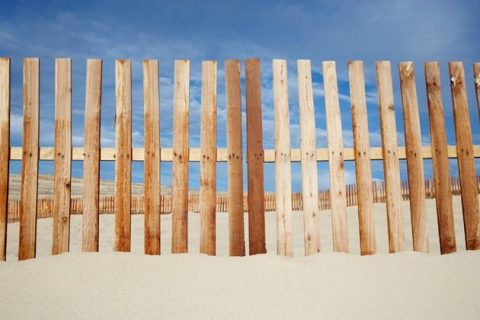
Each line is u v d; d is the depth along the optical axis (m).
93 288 2.91
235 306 2.68
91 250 3.65
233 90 3.88
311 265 3.35
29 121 3.74
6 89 3.76
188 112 3.82
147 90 3.82
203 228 3.71
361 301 2.74
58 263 3.30
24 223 3.64
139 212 13.77
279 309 2.64
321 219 10.60
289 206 3.77
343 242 3.78
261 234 3.72
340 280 3.06
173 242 3.68
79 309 2.63
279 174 3.80
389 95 4.00
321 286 2.97
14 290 2.88
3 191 3.68
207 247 3.70
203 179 3.75
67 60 3.83
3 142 3.71
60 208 3.68
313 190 3.80
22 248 3.62
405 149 3.93
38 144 3.72
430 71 4.08
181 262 3.34
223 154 3.80
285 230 3.74
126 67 3.83
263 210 3.75
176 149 3.76
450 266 3.26
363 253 3.76
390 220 3.84
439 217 3.88
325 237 7.89
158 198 3.70
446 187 3.92
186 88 3.84
